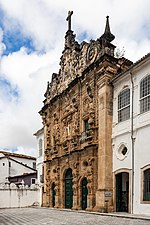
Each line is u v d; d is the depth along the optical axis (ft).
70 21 117.91
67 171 107.14
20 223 62.18
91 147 88.12
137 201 70.64
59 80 122.72
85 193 92.38
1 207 128.67
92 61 96.12
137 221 56.44
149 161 68.49
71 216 73.20
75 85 103.91
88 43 100.48
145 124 71.05
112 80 84.74
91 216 70.95
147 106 71.67
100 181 81.92
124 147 79.20
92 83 93.50
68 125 108.99
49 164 122.62
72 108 105.81
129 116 77.97
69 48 115.75
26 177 171.22
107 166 80.84
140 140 72.38
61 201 108.37
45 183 124.06
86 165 92.94
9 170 188.96
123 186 81.66
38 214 84.33
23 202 135.64
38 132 153.17
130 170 74.33
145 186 69.10
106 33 90.27
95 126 89.25
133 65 75.72
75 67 108.68
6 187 132.26
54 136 120.98
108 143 82.43
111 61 87.35
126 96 80.43
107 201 78.59
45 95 134.72
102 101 85.71
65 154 106.11
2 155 197.36
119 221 57.36
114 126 83.25
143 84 74.02
